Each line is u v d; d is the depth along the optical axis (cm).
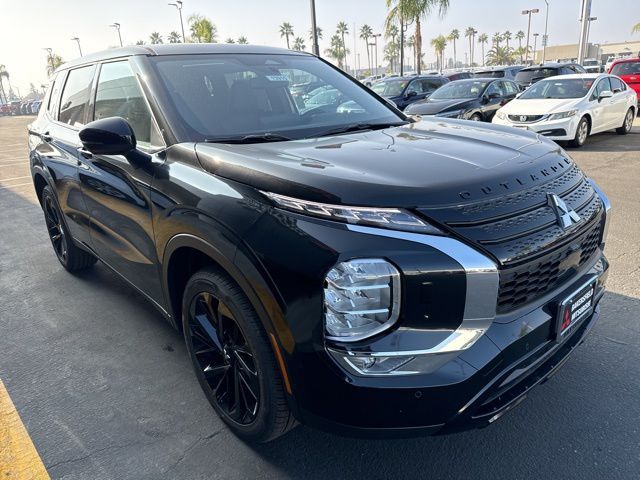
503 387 181
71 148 352
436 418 172
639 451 221
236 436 240
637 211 561
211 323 234
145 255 271
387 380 169
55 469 225
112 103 309
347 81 352
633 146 1005
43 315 378
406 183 183
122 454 233
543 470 213
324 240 171
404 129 279
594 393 259
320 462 223
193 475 219
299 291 173
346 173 190
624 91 1168
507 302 183
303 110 304
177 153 241
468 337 174
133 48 312
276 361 191
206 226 206
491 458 221
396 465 220
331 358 172
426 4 2458
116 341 335
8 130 2727
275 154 218
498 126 289
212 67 299
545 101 1040
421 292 168
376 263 167
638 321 325
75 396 278
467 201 181
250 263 186
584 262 229
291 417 204
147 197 253
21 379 296
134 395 276
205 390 250
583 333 228
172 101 263
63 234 425
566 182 223
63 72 417
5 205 764
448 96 1277
